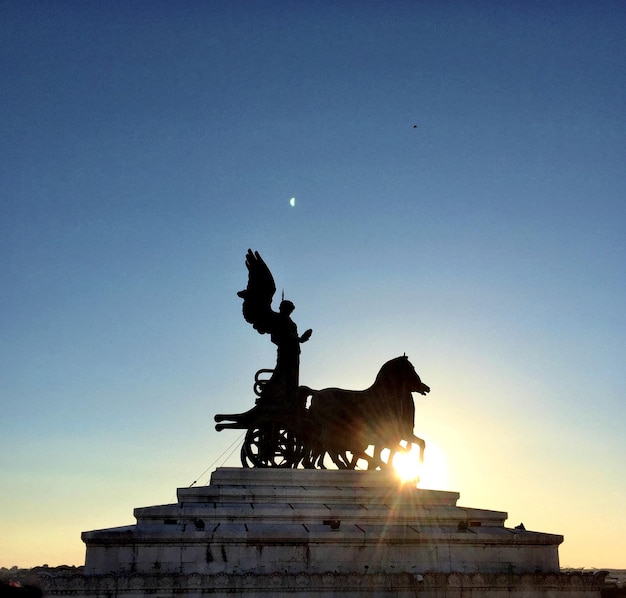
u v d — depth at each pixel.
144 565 49.75
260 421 62.50
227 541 50.69
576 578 52.84
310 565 51.28
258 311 65.12
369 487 58.31
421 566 52.66
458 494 59.47
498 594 51.56
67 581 47.47
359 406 61.97
